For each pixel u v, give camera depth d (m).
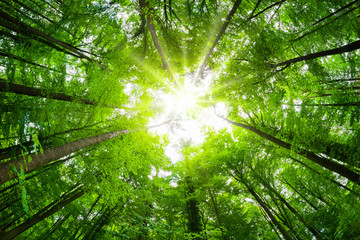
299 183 6.45
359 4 2.68
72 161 4.66
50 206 4.00
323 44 3.43
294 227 5.92
